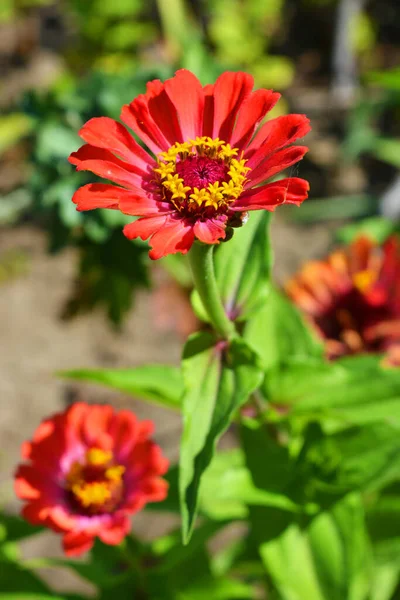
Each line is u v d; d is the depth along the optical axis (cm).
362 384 39
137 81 61
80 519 38
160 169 32
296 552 41
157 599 43
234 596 45
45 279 94
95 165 31
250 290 36
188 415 34
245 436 40
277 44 137
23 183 98
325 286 49
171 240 30
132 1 111
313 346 43
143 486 39
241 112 32
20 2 142
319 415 39
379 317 49
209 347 35
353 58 125
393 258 49
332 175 109
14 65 133
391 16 143
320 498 40
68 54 117
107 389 82
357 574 40
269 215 36
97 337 88
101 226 59
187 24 105
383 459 41
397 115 117
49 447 39
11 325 89
